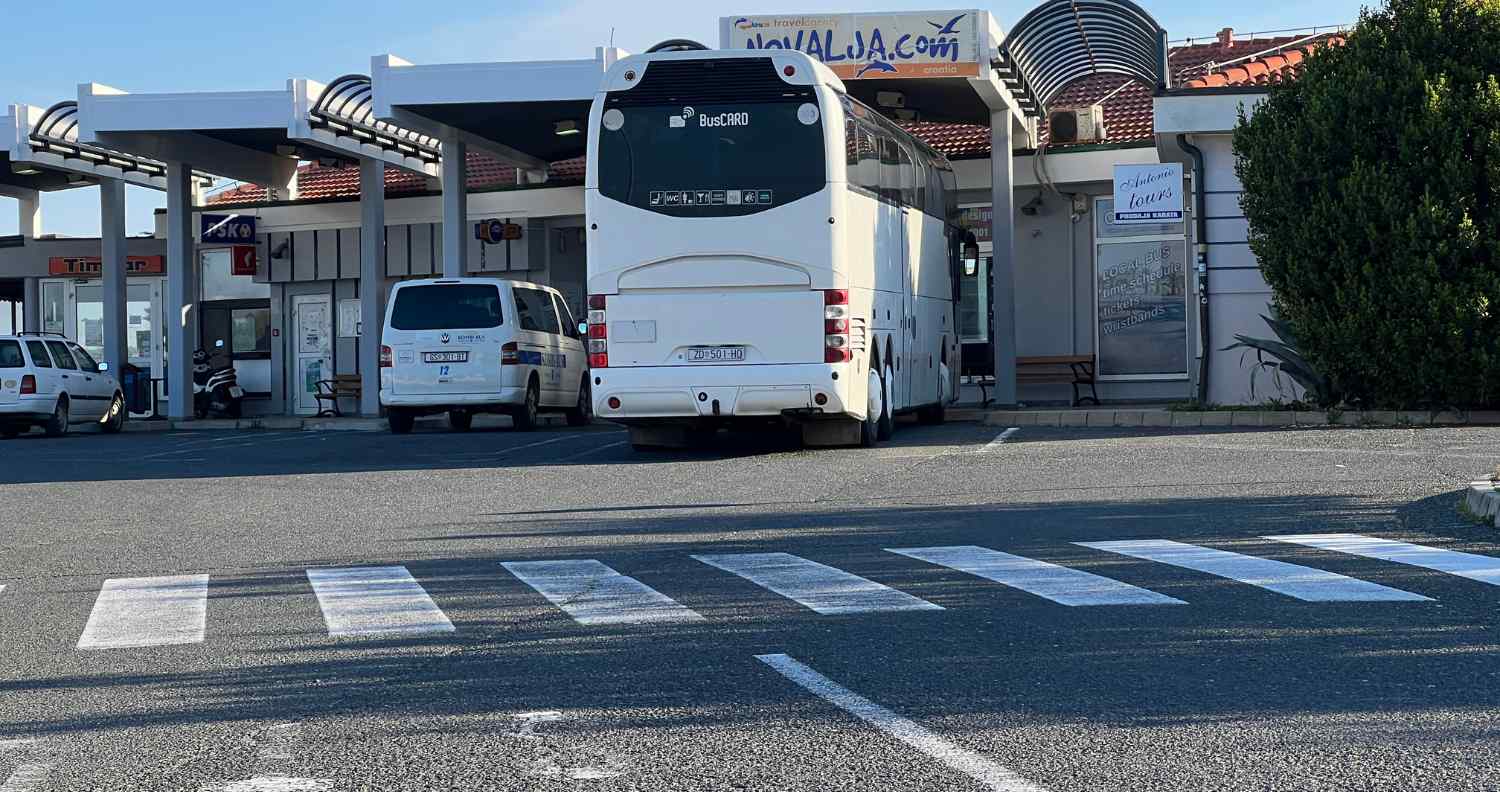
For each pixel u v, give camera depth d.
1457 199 18.36
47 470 18.06
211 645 7.28
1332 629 6.95
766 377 16.69
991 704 5.73
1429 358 18.53
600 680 6.30
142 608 8.38
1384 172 18.59
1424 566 8.62
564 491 13.98
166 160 28.62
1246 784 4.64
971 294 27.98
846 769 4.91
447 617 7.83
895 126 20.11
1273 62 26.69
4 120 29.12
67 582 9.49
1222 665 6.28
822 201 16.67
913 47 22.14
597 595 8.35
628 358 16.88
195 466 18.08
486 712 5.80
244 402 34.12
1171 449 15.86
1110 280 26.80
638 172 16.84
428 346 23.62
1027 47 22.92
